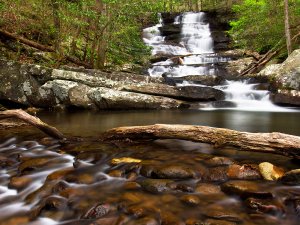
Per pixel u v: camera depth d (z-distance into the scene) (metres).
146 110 10.19
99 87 10.65
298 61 10.69
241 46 18.52
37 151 5.17
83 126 7.40
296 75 10.28
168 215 3.06
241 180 3.79
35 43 12.93
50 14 14.16
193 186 3.66
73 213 3.20
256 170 3.94
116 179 3.96
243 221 2.96
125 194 3.52
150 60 16.81
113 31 13.77
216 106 10.69
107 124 7.62
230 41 20.77
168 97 10.80
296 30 15.02
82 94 10.41
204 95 10.81
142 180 3.87
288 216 3.05
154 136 5.30
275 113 9.19
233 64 15.19
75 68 11.50
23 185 3.89
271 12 15.49
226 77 12.59
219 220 2.96
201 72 14.93
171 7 29.81
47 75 10.54
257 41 16.59
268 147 4.35
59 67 12.09
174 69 15.00
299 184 3.63
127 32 15.14
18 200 3.57
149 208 3.20
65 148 5.31
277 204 3.17
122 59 16.08
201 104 10.66
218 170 3.97
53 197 3.46
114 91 10.37
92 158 4.67
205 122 7.66
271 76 11.55
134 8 12.76
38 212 3.24
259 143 4.42
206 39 21.31
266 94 10.71
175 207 3.23
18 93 10.38
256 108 10.38
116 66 14.77
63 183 3.80
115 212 3.17
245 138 4.54
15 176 4.18
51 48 13.19
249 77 12.23
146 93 10.74
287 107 10.22
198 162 4.34
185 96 10.77
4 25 12.98
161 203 3.31
